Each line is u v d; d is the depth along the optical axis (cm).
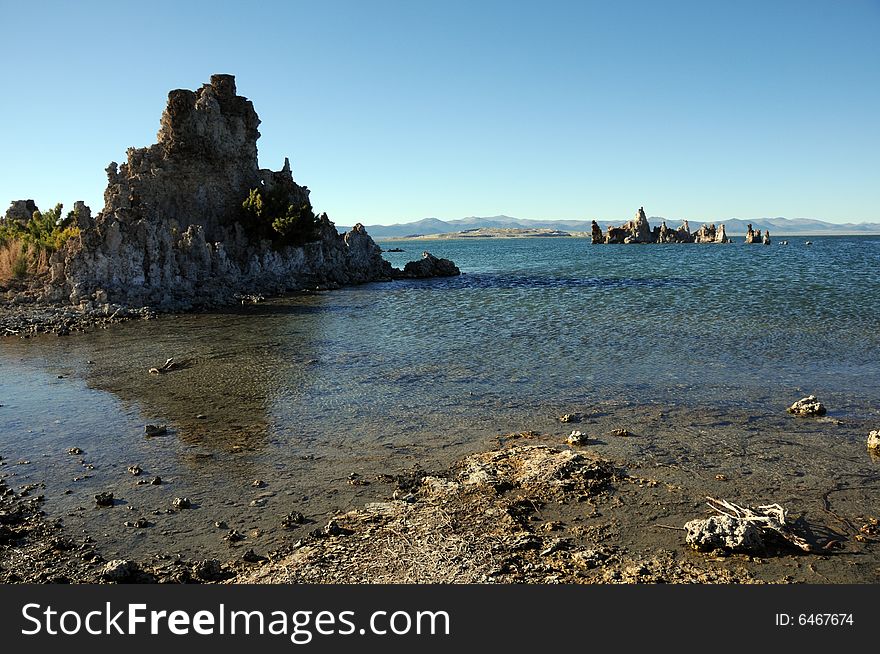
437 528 1031
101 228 4503
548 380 2109
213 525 1072
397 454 1408
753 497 1147
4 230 5853
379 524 1052
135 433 1582
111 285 4388
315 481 1255
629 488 1189
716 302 4291
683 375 2153
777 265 8850
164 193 6012
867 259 10350
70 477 1297
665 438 1493
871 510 1090
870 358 2380
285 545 995
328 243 7594
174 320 3728
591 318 3625
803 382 2033
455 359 2488
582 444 1453
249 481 1263
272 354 2623
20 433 1594
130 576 914
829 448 1411
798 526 1034
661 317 3597
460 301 4775
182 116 6244
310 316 3916
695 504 1118
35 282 4588
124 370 2322
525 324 3441
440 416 1708
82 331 3291
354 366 2369
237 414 1742
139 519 1098
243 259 6216
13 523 1095
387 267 8056
